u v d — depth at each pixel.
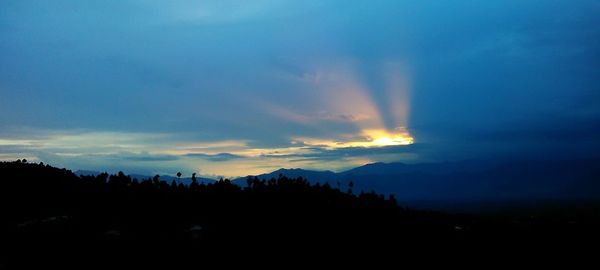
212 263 56.22
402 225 74.19
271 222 69.31
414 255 62.94
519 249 68.56
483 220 91.75
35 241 58.94
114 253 57.06
